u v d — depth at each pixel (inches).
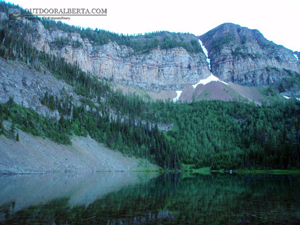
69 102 6294.3
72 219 1051.9
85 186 2178.9
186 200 1599.4
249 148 7214.6
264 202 1542.8
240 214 1213.1
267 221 1082.7
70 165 3905.0
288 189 2228.1
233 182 2989.7
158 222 1050.7
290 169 5521.7
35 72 6161.4
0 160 2874.0
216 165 6870.1
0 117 3622.0
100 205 1368.1
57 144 4239.7
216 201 1574.8
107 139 5723.4
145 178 3560.5
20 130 3818.9
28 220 1009.5
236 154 7135.8
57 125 4881.9
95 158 4729.3
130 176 3801.7
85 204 1381.6
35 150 3595.0
